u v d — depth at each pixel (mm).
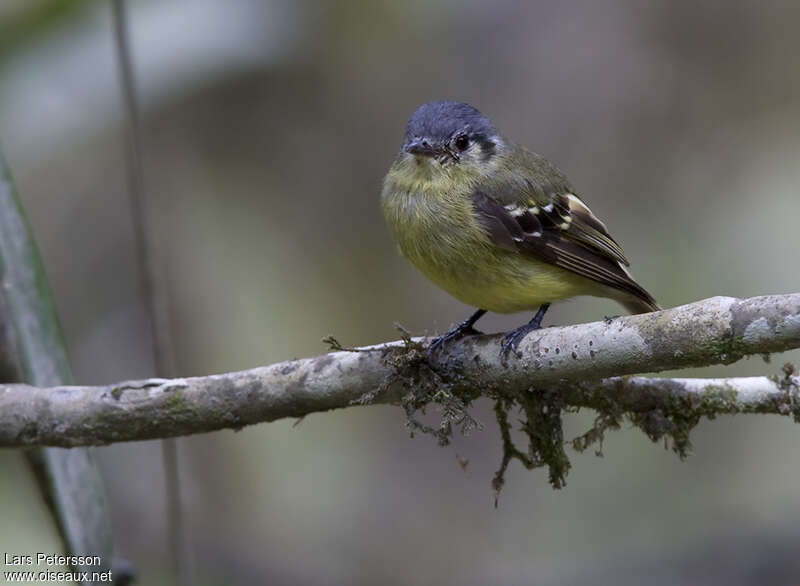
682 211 13266
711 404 7473
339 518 12602
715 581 11781
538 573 12289
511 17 13719
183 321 12352
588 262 8820
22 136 10758
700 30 13594
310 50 12344
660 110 13523
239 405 7273
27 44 10758
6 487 10227
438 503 13016
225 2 11539
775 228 12844
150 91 11000
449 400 7215
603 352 6664
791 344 6012
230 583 11852
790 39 13375
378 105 13023
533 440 7660
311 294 12781
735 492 12500
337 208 12977
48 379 7336
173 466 8562
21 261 7305
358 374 7254
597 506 12695
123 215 12766
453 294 9086
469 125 9031
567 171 13500
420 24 12922
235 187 12828
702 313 6234
